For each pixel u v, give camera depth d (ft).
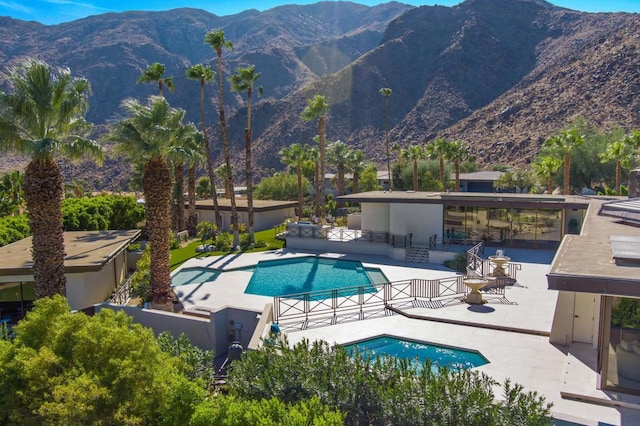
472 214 96.48
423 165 202.39
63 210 103.24
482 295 60.39
